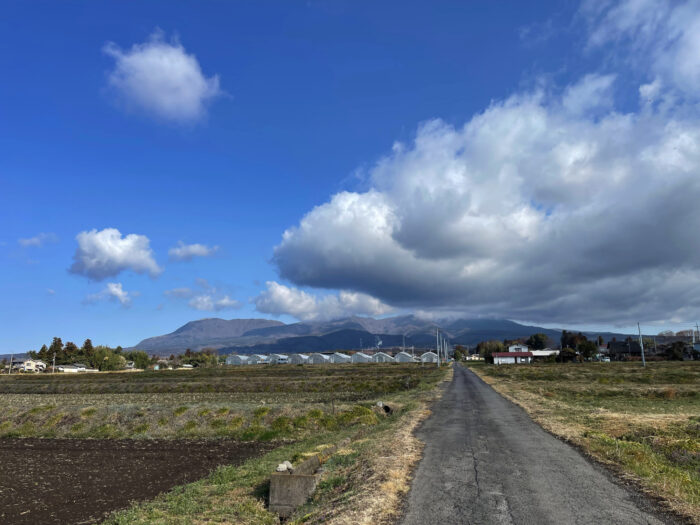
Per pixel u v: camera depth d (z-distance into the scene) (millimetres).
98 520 12898
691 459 13086
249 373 110688
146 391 69625
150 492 15906
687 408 26953
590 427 18734
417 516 8570
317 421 29281
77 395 63625
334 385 64125
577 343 152250
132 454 23906
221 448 25281
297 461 15930
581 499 9289
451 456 13828
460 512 8719
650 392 39531
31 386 83875
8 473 19609
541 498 9430
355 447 16391
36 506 14531
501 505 9055
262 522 10805
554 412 24016
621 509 8633
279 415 30547
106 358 169375
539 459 13133
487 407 28078
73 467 20766
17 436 32250
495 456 13688
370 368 128750
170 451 24578
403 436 17594
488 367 120688
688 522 7809
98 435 31125
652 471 11344
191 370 145125
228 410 32094
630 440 15992
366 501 9469
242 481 14953
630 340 157500
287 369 134000
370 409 31344
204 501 12719
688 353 129375
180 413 32375
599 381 57875
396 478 11070
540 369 94250
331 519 8875
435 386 51906
